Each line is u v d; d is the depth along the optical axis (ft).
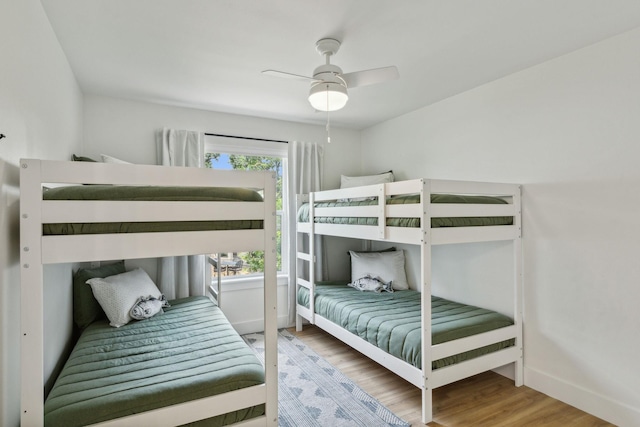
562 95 7.70
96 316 8.47
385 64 8.09
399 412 7.32
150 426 4.60
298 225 12.48
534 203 8.28
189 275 11.15
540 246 8.19
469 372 7.57
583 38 6.93
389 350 7.82
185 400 4.88
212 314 8.97
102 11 5.93
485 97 9.37
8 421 4.12
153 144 10.87
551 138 7.91
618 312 6.86
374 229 8.54
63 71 7.35
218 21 6.28
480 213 7.90
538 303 8.24
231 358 6.03
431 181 7.20
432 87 9.59
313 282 11.27
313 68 8.31
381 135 13.32
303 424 6.91
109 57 7.70
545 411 7.35
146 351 6.44
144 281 9.37
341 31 6.62
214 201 4.92
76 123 8.92
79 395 4.75
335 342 11.37
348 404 7.63
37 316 3.98
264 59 7.83
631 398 6.68
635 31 6.55
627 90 6.68
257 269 12.71
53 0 5.57
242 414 5.20
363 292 11.46
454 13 6.01
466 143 9.94
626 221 6.73
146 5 5.77
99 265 9.75
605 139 7.01
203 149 11.41
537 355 8.25
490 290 9.32
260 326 12.40
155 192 4.60
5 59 4.05
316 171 13.33
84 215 4.20
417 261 12.04
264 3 5.72
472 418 7.09
